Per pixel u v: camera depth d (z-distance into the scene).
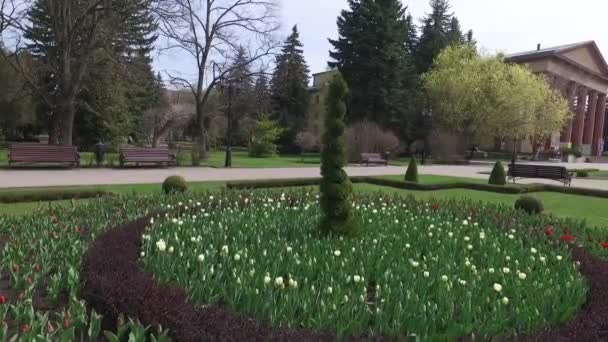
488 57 40.47
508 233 6.91
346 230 5.92
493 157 46.66
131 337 2.87
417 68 47.59
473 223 7.60
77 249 5.04
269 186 14.22
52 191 10.01
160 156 20.25
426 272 4.18
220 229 5.96
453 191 15.33
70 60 21.56
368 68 40.31
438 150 36.38
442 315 3.44
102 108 29.39
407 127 41.06
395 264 4.69
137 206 8.00
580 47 56.09
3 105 31.39
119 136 31.67
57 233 5.91
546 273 4.69
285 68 42.12
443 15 49.19
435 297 3.98
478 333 3.12
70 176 15.05
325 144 5.99
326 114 6.04
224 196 9.01
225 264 4.49
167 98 42.16
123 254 4.63
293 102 48.28
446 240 5.91
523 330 3.43
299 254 5.08
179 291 3.66
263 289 3.77
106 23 21.28
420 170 25.59
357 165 28.52
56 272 4.60
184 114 37.91
